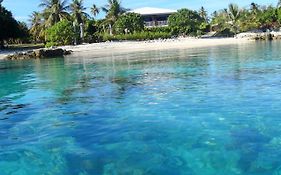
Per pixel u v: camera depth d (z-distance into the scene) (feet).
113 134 26.63
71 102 38.04
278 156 21.27
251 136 24.71
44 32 208.44
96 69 70.18
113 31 229.25
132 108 33.96
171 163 21.08
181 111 31.91
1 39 176.96
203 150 22.75
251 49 103.86
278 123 27.14
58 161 22.21
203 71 57.98
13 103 39.24
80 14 217.36
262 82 43.50
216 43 158.81
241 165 20.34
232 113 30.40
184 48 131.95
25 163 22.22
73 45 175.11
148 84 47.24
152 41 191.11
